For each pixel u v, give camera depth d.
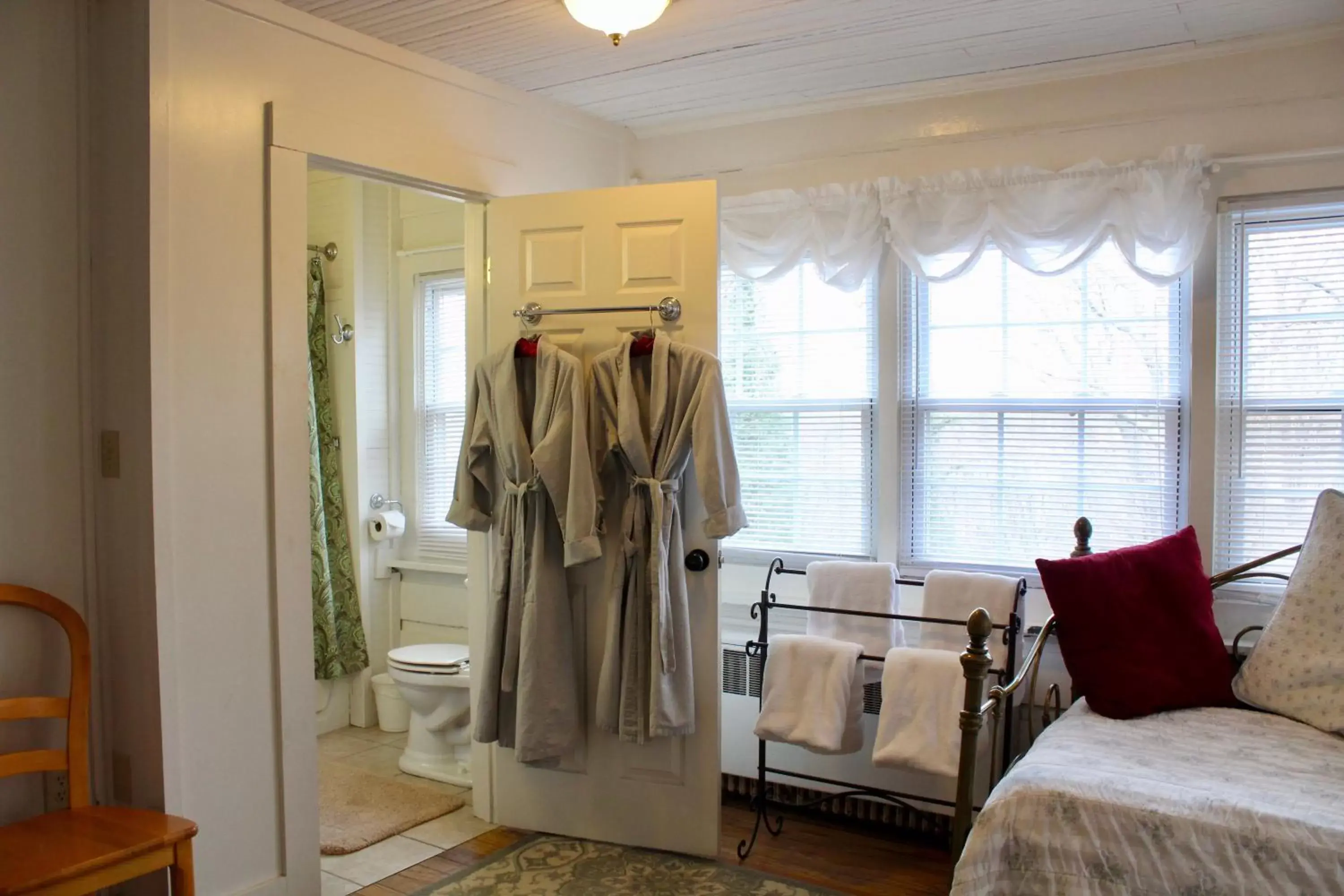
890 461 3.20
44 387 2.29
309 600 2.54
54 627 2.31
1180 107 2.81
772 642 2.86
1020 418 3.04
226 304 2.36
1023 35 2.69
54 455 2.31
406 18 2.55
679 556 2.74
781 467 3.42
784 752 3.15
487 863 2.79
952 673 2.60
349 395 4.09
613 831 2.91
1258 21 2.58
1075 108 2.95
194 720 2.30
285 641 2.48
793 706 2.78
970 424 3.11
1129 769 1.96
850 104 3.26
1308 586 2.40
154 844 1.99
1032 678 2.67
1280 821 1.70
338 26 2.60
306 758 2.52
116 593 2.34
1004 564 3.06
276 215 2.45
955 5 2.48
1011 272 3.05
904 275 3.19
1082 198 2.86
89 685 2.22
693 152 3.58
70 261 2.33
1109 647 2.40
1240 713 2.35
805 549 3.38
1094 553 2.83
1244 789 1.84
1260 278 2.74
